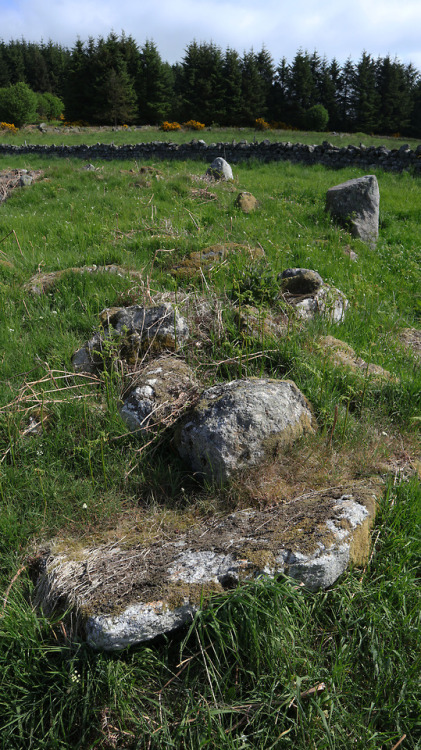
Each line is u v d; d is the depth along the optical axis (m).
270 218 9.23
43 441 3.27
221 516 2.74
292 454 3.05
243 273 4.89
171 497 2.95
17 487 2.98
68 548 2.57
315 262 7.26
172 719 2.01
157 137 27.80
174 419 3.29
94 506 2.87
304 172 15.03
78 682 2.04
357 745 1.94
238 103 44.28
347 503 2.63
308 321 4.66
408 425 3.62
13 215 9.42
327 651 2.24
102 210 9.45
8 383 3.76
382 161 15.37
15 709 2.04
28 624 2.19
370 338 4.80
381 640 2.24
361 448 3.28
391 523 2.72
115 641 2.04
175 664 2.18
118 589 2.21
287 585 2.18
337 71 51.94
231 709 1.95
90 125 44.53
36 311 4.97
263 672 2.10
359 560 2.49
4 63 63.47
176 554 2.42
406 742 1.98
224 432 2.87
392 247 8.83
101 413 3.47
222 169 13.02
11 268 5.98
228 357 3.99
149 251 6.95
